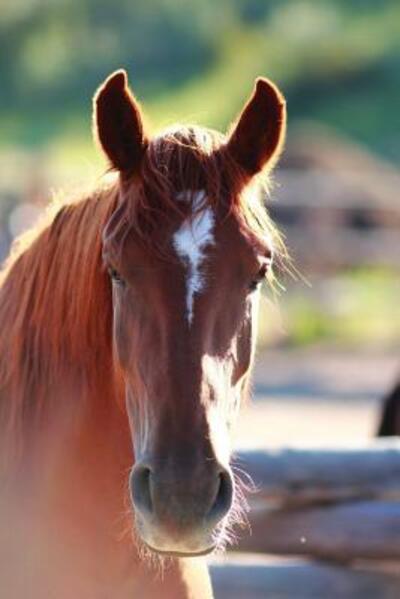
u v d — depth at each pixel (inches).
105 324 222.8
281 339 1232.8
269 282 223.0
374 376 1081.4
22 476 229.3
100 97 218.4
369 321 1331.2
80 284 224.5
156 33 3380.9
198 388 199.6
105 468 226.4
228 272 205.5
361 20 3341.5
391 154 2751.0
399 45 3191.4
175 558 227.3
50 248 230.5
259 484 360.2
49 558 226.8
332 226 1535.4
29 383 230.5
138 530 199.0
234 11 3462.1
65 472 226.7
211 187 208.2
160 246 203.9
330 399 956.6
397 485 366.0
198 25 3403.1
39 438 229.3
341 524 366.3
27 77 3250.5
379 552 366.3
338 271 1429.6
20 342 231.5
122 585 227.0
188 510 193.3
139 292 204.1
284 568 372.8
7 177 1449.3
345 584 371.6
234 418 213.2
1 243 1283.2
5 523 228.7
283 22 3366.1
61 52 3348.9
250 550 369.7
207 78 3161.9
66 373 228.1
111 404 224.8
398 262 1454.2
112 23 3454.7
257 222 212.1
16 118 3034.0
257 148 222.4
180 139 214.1
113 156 217.0
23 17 3432.6
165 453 196.1
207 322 202.8
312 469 363.3
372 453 367.6
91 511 226.5
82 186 237.5
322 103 3006.9
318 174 1740.9
